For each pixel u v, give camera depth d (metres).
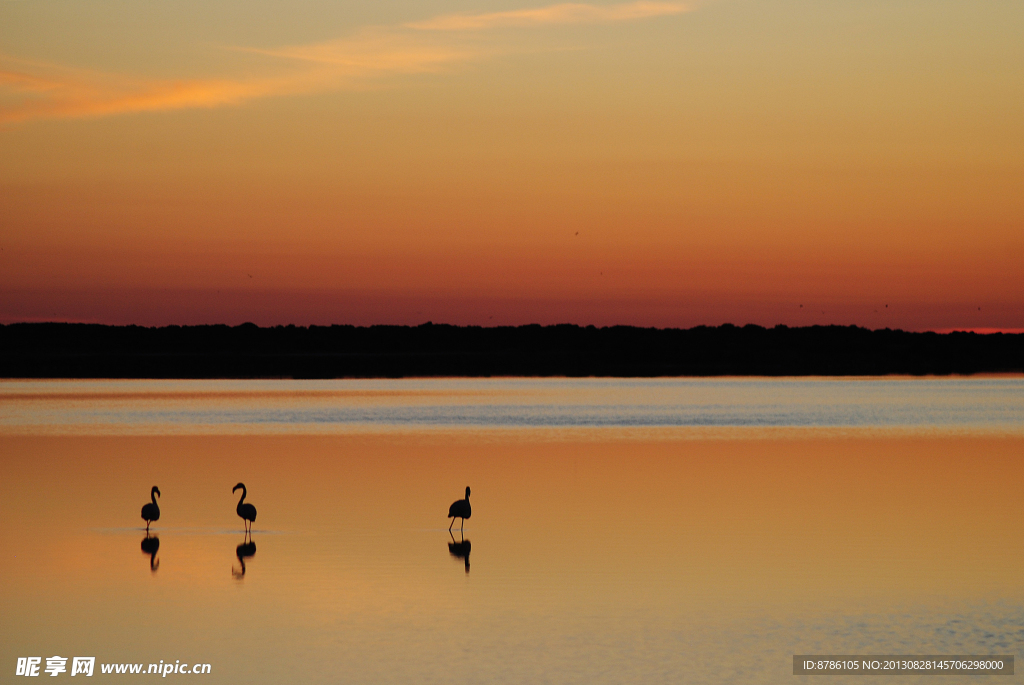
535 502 42.53
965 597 27.64
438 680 21.70
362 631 24.83
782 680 21.73
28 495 44.12
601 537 35.28
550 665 22.53
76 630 24.92
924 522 37.84
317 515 39.50
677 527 36.97
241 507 36.28
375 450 63.12
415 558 32.16
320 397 132.00
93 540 34.75
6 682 21.73
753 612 26.34
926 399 128.00
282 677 21.89
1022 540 34.59
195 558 32.12
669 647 23.70
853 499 43.12
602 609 26.62
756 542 34.38
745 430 78.88
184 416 94.31
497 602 27.22
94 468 53.56
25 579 29.44
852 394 142.12
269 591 28.23
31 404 113.81
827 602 27.25
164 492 45.06
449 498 43.56
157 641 24.14
